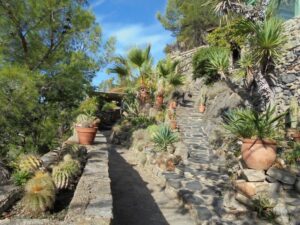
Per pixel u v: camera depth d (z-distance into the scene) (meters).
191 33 29.12
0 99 7.36
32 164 4.64
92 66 9.11
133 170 9.41
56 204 4.03
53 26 8.77
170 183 7.36
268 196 5.36
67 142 7.77
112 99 19.16
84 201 3.78
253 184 5.48
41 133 8.48
